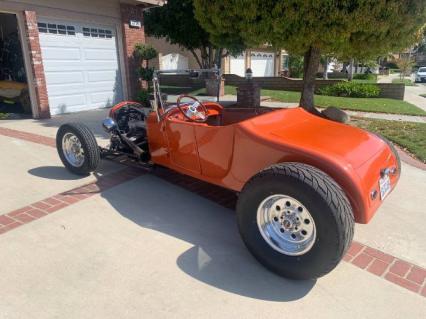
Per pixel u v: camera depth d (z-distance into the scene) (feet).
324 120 12.22
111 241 10.68
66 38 32.17
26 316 7.79
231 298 8.39
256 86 34.99
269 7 21.43
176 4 46.32
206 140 11.41
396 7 20.16
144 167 15.23
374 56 24.56
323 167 8.77
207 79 47.98
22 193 14.11
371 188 9.06
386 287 8.83
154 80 12.93
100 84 36.24
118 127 16.34
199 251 10.23
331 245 7.96
